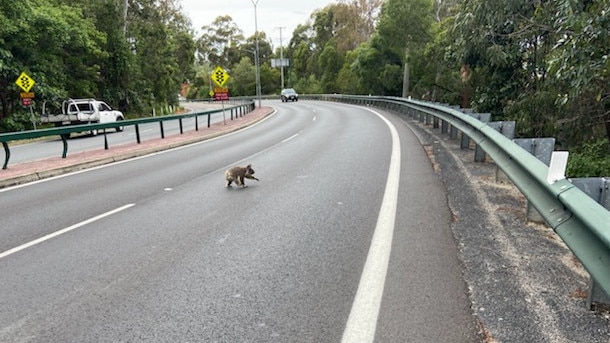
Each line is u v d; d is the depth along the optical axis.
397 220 5.63
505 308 3.28
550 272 3.78
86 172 10.98
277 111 39.50
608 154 11.09
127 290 4.03
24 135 11.62
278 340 3.13
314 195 7.33
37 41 27.39
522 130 13.56
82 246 5.28
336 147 13.36
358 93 54.31
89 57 34.34
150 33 44.72
